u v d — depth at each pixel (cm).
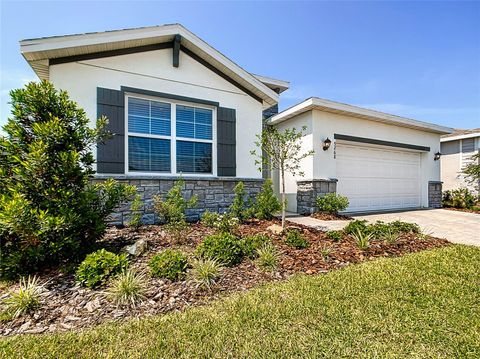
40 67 603
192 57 718
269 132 627
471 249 481
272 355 205
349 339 224
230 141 762
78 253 375
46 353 207
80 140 387
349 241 518
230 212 689
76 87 592
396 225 611
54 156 358
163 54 682
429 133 1207
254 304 281
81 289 308
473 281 341
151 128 673
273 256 403
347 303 283
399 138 1103
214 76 748
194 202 592
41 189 348
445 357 204
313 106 883
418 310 270
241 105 790
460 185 1509
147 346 216
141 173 654
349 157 999
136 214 572
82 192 380
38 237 326
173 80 693
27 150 352
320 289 316
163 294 301
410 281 340
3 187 344
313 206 892
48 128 346
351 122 983
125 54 639
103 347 214
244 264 393
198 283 324
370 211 1037
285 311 267
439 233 652
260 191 799
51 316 260
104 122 439
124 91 632
